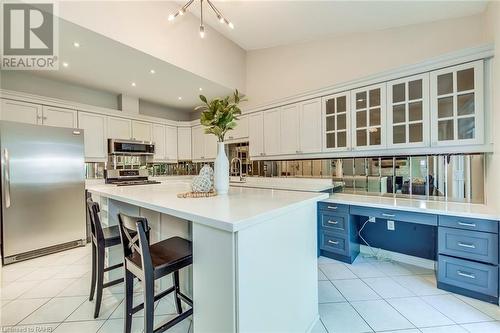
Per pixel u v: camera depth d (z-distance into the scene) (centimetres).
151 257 125
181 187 255
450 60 210
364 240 292
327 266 254
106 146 409
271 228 120
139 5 271
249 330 105
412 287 210
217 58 379
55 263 269
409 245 261
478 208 200
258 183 345
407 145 238
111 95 438
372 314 173
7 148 264
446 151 218
